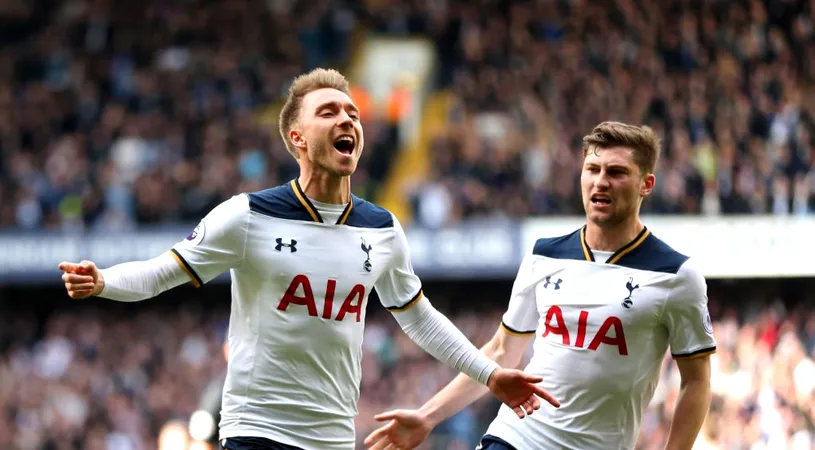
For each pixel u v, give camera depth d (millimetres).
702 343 5199
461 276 17062
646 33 19766
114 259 17766
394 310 5277
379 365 14773
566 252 5375
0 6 22359
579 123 18688
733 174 16625
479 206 17328
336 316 4855
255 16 21984
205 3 22094
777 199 16312
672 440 5219
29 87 20719
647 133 5234
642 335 5188
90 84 20844
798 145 17031
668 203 16328
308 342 4805
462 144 18297
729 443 12609
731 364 13680
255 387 4805
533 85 19672
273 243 4832
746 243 16172
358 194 18422
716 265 16156
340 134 4852
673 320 5195
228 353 4949
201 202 17938
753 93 18328
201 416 8906
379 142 18953
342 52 21750
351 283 4895
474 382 5582
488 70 20312
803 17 19188
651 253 5246
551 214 17016
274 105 20688
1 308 18516
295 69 21391
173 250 4801
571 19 20391
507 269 16953
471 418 12758
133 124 19625
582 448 5195
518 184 17609
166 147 19297
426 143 20016
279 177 18578
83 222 17969
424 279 17859
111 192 18141
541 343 5336
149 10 21953
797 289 16438
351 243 4930
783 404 12844
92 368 16297
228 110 20141
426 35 21516
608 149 5215
